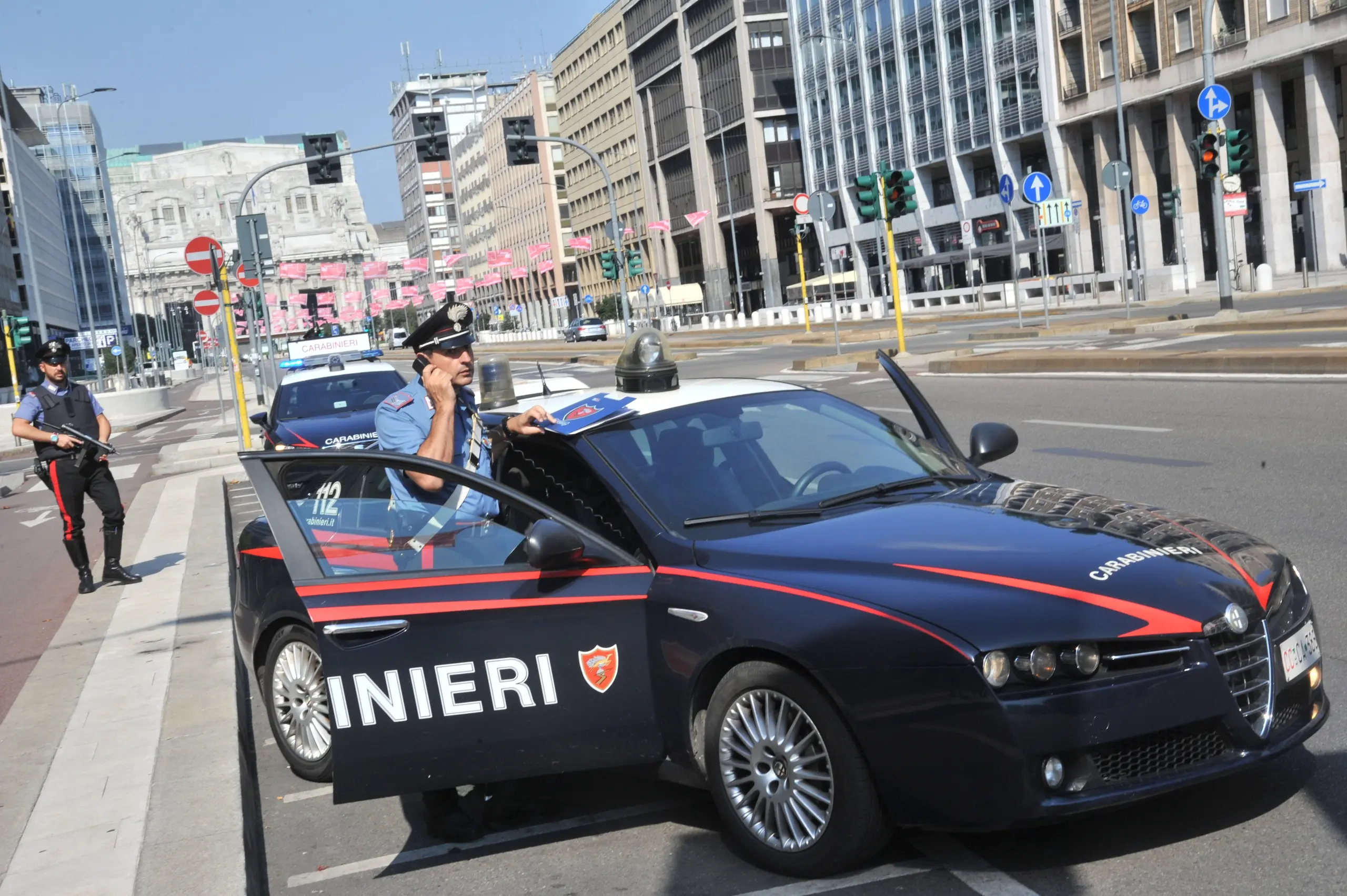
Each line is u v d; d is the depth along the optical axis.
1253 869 3.45
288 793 5.23
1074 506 4.28
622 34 109.00
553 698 4.05
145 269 199.75
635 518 4.32
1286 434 11.33
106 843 4.35
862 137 74.94
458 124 191.00
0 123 48.78
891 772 3.48
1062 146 57.84
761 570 3.91
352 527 4.20
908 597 3.58
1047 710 3.34
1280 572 3.91
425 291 194.75
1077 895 3.43
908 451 4.99
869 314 62.78
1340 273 43.69
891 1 69.38
